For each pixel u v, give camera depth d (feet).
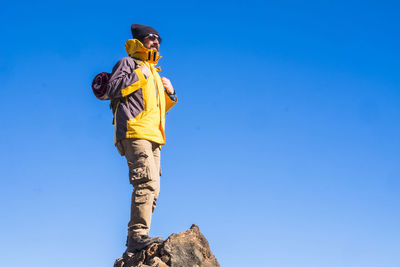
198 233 24.80
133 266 23.91
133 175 25.40
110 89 25.70
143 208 25.17
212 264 24.27
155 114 26.40
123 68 26.32
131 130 25.71
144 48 26.99
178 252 23.82
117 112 26.37
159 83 27.50
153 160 25.90
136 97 26.30
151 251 24.29
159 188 26.27
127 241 25.62
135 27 28.02
